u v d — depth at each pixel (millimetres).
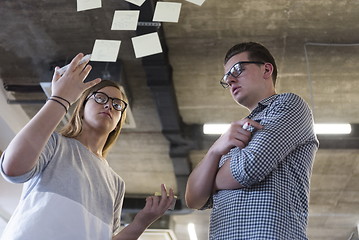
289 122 1244
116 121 1524
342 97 4352
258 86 1455
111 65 3906
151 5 3211
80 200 1279
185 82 4250
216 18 3482
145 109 4605
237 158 1203
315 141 1330
